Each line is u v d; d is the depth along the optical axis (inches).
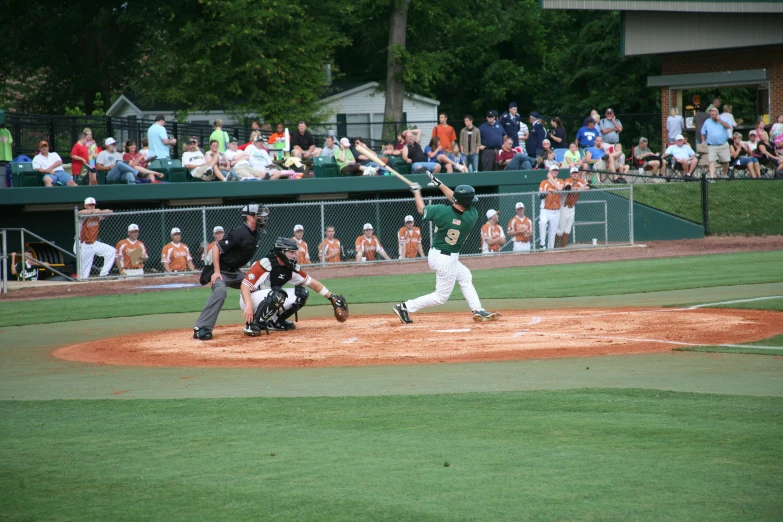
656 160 2566.4
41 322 1217.4
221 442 508.4
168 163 2038.6
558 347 839.7
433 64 3486.7
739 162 2431.1
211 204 2100.1
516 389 644.7
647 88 3814.0
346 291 1478.8
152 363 839.1
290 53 2984.7
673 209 2287.2
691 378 668.1
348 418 560.4
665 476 410.3
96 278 1788.9
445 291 1024.9
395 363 788.0
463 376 711.1
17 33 3774.6
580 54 3978.8
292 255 980.6
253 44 2876.5
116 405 628.1
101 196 1918.1
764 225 2208.4
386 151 2242.9
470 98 4414.4
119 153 2095.2
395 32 3351.4
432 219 998.4
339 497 397.7
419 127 3299.7
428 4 3560.5
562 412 554.9
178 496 409.1
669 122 2539.4
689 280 1438.2
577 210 2317.9
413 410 577.6
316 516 374.0
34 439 529.3
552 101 4207.7
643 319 1008.9
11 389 720.3
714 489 390.0
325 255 1942.7
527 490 396.5
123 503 402.9
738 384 637.9
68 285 1716.3
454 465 442.0
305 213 2214.6
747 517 355.6
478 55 4197.8
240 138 2687.0
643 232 2273.6
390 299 1352.1
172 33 2942.9
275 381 719.1
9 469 463.5
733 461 431.8
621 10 2881.4
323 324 1071.6
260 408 601.0
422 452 470.0
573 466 431.8
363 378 717.9
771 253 1860.2
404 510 376.5
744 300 1152.2
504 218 2276.1
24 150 2186.3
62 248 1959.9
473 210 1010.1
